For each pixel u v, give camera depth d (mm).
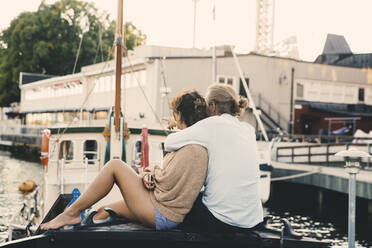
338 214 15102
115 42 8141
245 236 2570
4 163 33375
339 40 37219
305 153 20234
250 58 29484
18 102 52125
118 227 2680
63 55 49531
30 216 9180
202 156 2533
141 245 2619
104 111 28719
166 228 2574
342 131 30406
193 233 2566
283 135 25984
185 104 2777
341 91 33438
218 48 30281
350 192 4527
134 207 2596
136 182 2637
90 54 50250
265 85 29875
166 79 25516
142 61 24922
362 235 12750
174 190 2533
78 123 9195
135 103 26141
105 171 2652
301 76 31766
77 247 2578
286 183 18625
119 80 8211
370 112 34219
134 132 8773
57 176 8273
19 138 41938
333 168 15945
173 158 2586
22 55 49781
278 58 30422
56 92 37781
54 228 2594
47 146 9266
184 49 31062
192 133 2561
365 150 17859
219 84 2861
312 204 16969
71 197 5430
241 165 2582
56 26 48844
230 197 2566
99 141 8867
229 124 2619
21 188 19969
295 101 31578
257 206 2686
